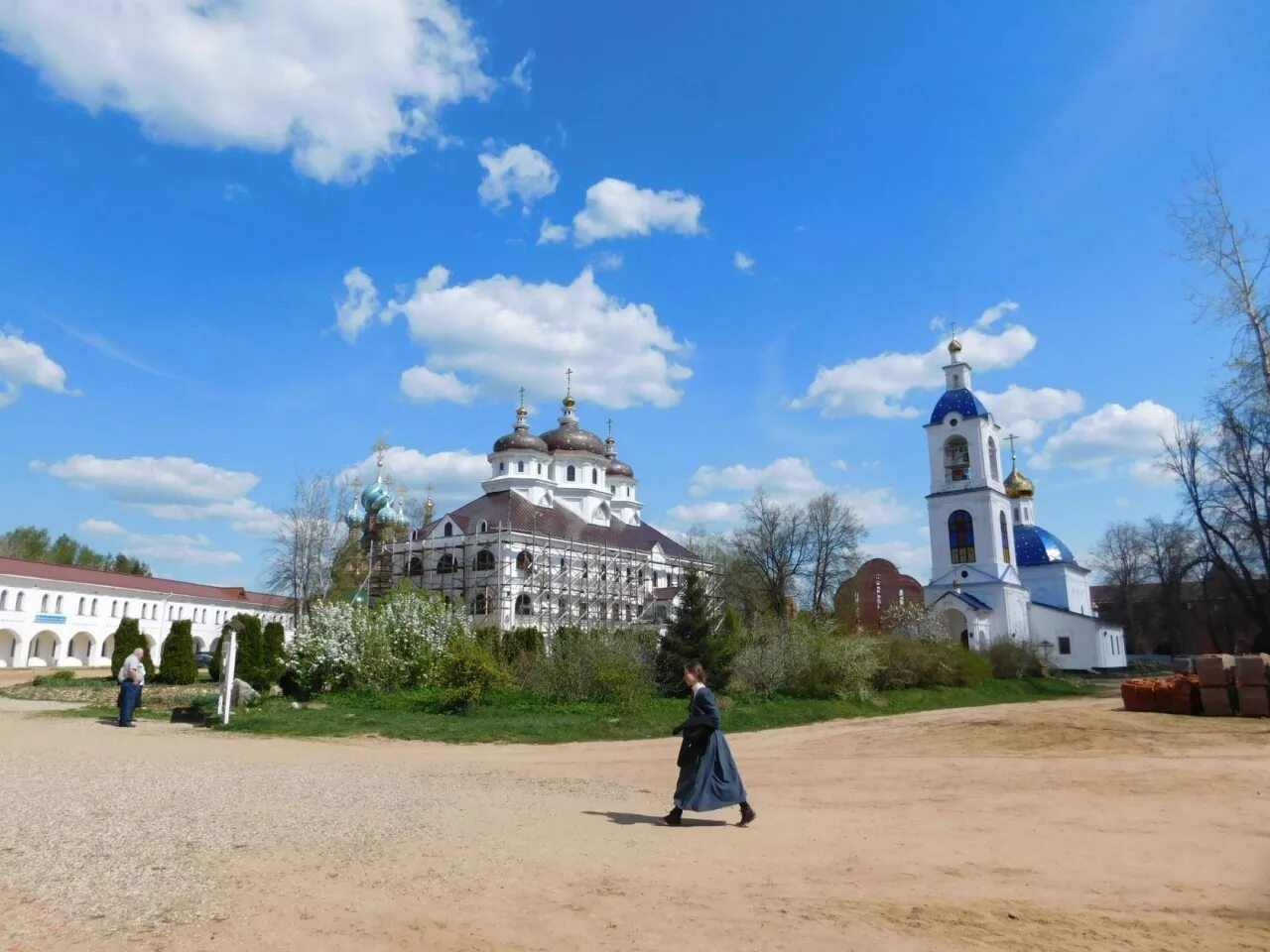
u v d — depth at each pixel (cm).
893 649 4025
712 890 777
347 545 7256
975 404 6581
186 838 904
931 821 1156
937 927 681
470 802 1214
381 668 3059
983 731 2339
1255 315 3120
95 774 1337
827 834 1058
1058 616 6756
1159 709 2748
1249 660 2594
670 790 1428
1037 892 793
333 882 761
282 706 2647
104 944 586
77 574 6525
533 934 641
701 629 3366
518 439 7475
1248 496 4103
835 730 2625
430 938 626
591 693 2920
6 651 6000
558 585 6147
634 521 8694
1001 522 6544
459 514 6431
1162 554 8131
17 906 657
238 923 641
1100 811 1234
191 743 1944
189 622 3984
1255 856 949
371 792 1267
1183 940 661
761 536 6612
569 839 979
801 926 675
